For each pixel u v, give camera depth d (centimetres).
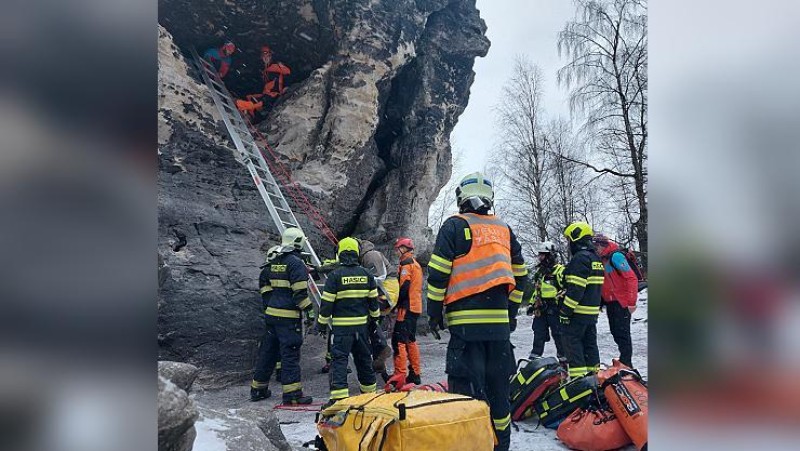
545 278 704
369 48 933
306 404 547
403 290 620
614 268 596
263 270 589
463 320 332
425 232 1086
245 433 298
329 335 700
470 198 356
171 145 714
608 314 607
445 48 1124
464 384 333
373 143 1012
